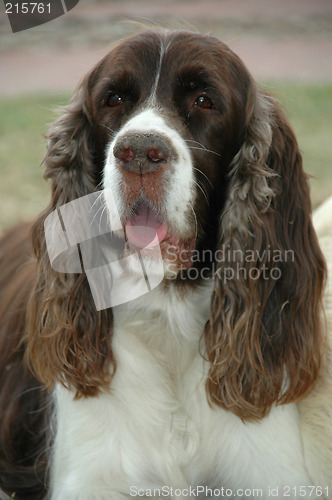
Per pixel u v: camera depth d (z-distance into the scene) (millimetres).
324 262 3693
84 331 3510
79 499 3531
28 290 4355
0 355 4383
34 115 12250
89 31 18938
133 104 3355
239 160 3500
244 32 18906
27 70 15891
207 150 3350
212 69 3303
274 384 3496
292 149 3617
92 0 22906
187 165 3195
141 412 3537
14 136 11156
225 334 3438
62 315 3508
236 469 3598
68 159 3611
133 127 3121
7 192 8352
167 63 3299
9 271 4820
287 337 3525
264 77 14406
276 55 16656
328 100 12570
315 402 3693
